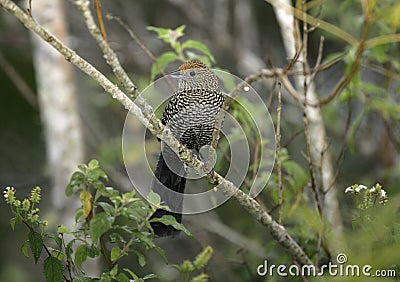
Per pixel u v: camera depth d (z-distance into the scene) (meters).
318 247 7.76
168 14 16.19
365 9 8.54
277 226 7.66
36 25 5.78
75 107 11.86
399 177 11.05
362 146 13.34
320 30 13.48
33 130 15.29
